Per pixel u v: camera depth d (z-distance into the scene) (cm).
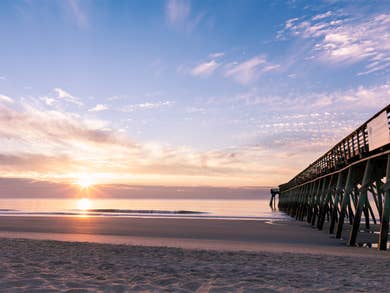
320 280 582
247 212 5425
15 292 470
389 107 998
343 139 1581
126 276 603
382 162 1248
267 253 963
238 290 501
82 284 525
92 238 1570
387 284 550
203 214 4281
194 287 520
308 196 2827
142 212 4528
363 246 1348
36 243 1101
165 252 943
